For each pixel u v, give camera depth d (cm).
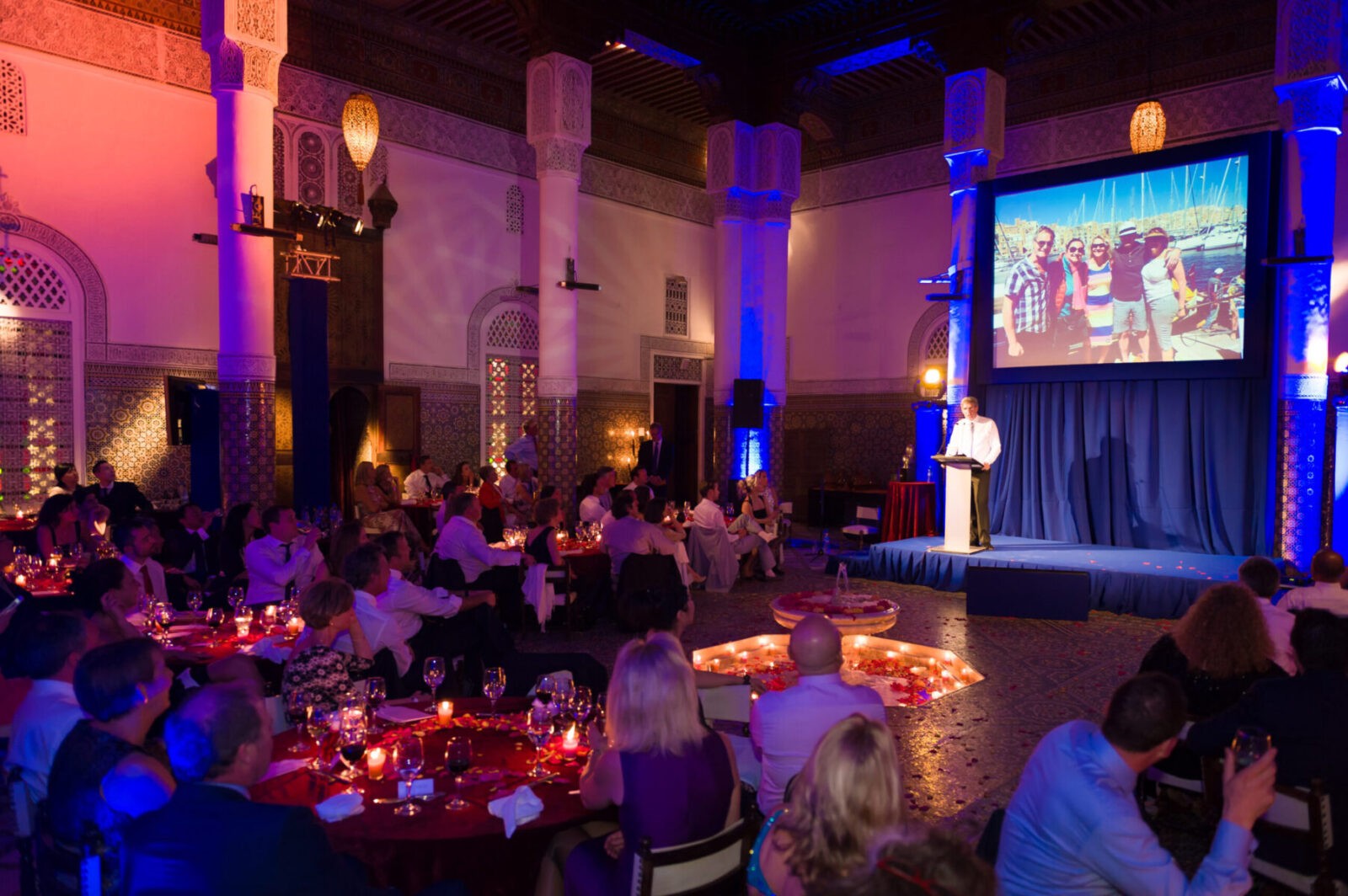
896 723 516
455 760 259
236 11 794
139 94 918
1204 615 343
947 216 1352
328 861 193
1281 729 267
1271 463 881
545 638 712
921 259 1381
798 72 1204
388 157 1109
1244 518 899
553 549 722
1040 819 210
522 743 305
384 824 241
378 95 1098
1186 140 1132
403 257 1128
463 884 234
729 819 239
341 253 1064
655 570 728
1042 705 549
